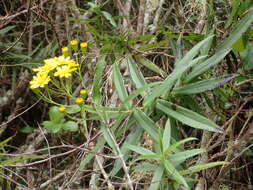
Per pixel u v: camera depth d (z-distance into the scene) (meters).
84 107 0.33
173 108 0.34
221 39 0.41
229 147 0.38
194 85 0.34
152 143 0.39
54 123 0.38
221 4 0.47
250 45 0.41
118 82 0.36
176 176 0.29
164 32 0.42
